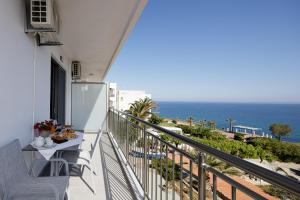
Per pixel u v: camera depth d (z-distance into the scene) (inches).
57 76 219.1
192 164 60.6
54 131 130.9
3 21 88.0
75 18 151.9
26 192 71.0
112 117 289.0
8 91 93.1
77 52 254.7
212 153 45.1
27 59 116.5
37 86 135.2
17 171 83.3
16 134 102.0
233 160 38.5
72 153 133.8
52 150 103.9
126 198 113.7
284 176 29.0
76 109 345.1
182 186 69.3
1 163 73.5
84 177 139.5
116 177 141.7
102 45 222.8
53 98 208.8
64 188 80.3
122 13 144.3
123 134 190.9
